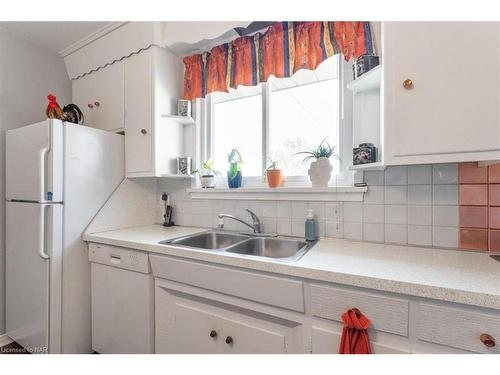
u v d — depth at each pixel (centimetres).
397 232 127
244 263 104
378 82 121
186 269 120
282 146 174
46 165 145
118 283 145
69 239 152
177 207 201
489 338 69
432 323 76
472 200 112
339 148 150
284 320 101
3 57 179
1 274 177
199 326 120
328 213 143
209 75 184
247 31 166
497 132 83
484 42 84
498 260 100
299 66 149
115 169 181
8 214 172
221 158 201
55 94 209
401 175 125
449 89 89
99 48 193
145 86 177
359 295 85
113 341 147
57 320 146
